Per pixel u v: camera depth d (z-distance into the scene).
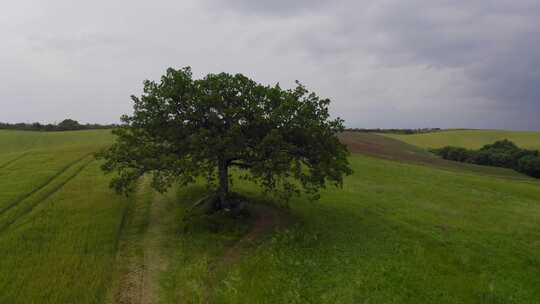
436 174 56.38
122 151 26.28
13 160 47.56
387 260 22.77
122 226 26.67
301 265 21.31
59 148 57.72
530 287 20.69
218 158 25.73
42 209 28.50
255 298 17.75
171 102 25.62
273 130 24.02
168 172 25.53
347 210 33.06
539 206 41.03
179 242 23.92
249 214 28.22
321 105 28.08
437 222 31.88
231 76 26.91
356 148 78.12
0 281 18.36
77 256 21.31
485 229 30.97
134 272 20.08
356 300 17.94
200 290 18.36
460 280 21.02
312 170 26.14
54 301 16.92
